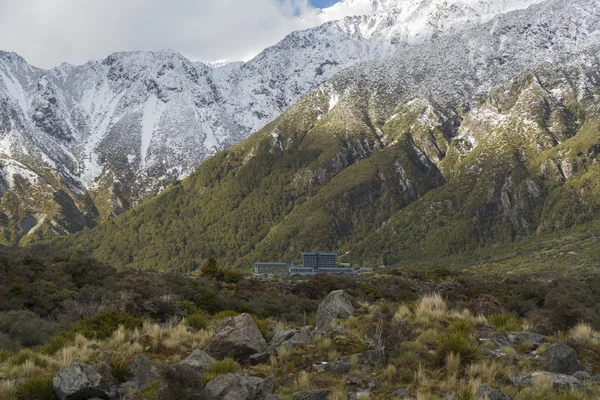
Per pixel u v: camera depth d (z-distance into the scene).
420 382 15.75
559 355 16.64
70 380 15.53
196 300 48.06
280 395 15.66
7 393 15.93
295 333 21.55
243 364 19.84
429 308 21.70
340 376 17.06
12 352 22.45
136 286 44.56
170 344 21.98
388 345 17.88
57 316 35.94
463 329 19.52
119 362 17.42
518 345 19.27
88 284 50.00
